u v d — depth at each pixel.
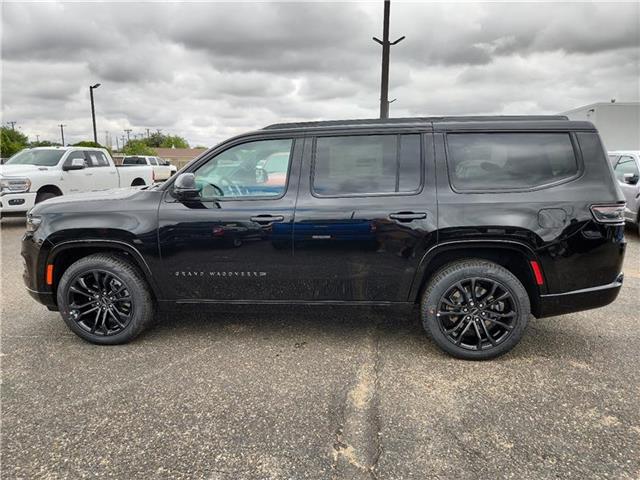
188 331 3.97
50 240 3.59
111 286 3.65
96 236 3.55
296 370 3.25
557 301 3.25
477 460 2.30
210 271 3.53
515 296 3.25
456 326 3.37
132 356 3.49
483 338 3.36
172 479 2.19
